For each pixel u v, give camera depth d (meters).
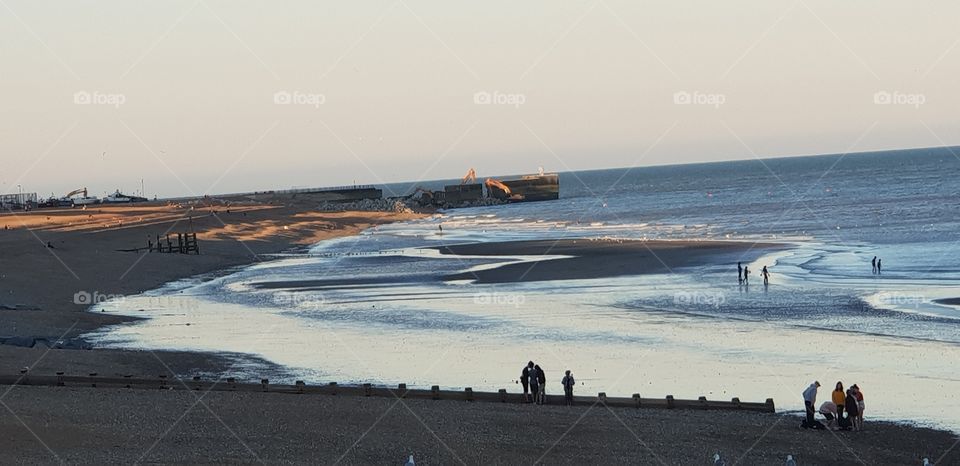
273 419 91.31
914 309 160.25
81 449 78.25
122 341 146.75
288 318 171.25
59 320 165.62
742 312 163.88
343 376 119.19
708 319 157.25
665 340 139.38
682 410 98.62
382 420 92.12
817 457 82.12
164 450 78.94
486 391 109.25
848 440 87.19
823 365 119.56
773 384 110.69
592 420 93.56
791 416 96.19
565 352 132.50
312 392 105.00
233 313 179.75
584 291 199.00
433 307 180.38
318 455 79.25
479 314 169.38
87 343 143.25
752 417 95.69
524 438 86.62
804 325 148.38
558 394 107.38
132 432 84.62
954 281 195.25
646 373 118.12
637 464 79.12
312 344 142.50
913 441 86.62
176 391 104.56
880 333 139.50
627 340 140.12
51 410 92.44
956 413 95.56
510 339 143.25
